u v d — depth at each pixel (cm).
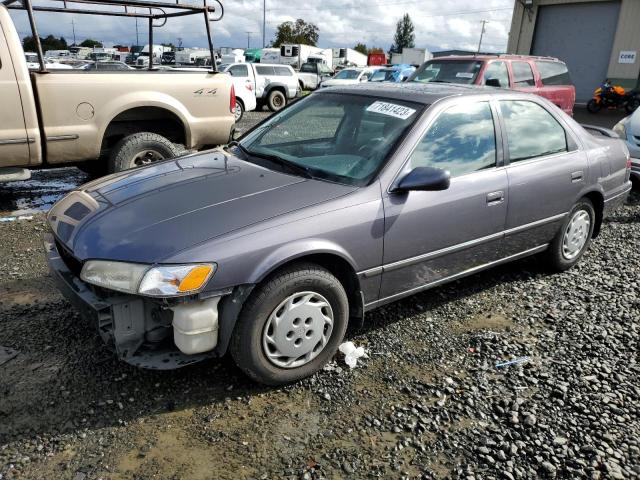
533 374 315
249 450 248
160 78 611
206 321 258
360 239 299
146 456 242
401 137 329
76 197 320
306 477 235
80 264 279
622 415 282
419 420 273
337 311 298
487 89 398
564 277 454
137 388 286
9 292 387
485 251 377
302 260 286
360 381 302
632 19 1992
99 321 263
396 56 4109
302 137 370
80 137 562
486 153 368
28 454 240
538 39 2294
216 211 277
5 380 288
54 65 1267
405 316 377
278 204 286
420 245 330
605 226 609
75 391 281
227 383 294
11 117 518
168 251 252
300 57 3847
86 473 232
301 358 294
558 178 411
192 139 652
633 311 395
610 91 1920
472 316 382
